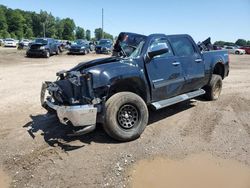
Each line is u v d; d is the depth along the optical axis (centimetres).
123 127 581
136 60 624
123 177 459
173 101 700
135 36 675
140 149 554
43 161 510
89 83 551
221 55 898
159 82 661
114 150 550
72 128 610
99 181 447
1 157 526
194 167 493
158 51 635
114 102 563
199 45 909
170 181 453
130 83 614
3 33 9538
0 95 968
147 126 677
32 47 2561
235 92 1047
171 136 618
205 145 573
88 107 541
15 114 761
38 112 776
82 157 523
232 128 664
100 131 640
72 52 3044
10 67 1777
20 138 605
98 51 3253
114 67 588
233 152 544
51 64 2009
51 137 609
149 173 473
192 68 755
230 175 471
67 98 576
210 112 780
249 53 4984
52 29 12762
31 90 1049
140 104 591
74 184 440
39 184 443
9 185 444
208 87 877
